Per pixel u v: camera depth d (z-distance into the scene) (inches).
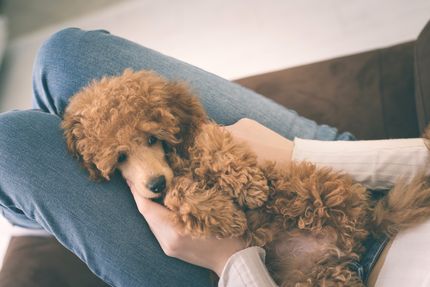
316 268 32.1
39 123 34.4
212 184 33.1
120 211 33.7
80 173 33.4
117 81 32.4
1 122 33.7
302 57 69.4
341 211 32.4
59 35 40.0
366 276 30.9
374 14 68.2
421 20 65.3
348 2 70.4
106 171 31.2
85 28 83.7
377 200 34.9
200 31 77.2
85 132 31.2
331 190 32.7
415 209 30.9
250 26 74.7
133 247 33.2
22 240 47.8
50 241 46.9
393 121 46.5
